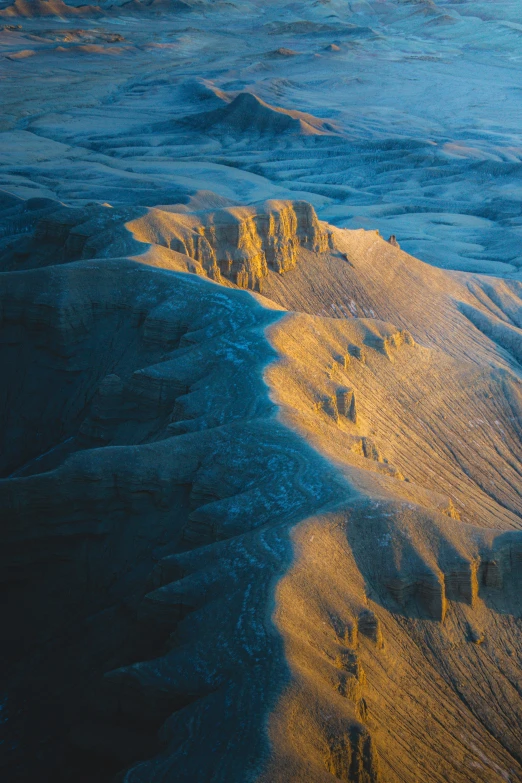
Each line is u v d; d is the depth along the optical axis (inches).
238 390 1892.2
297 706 1043.9
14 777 1235.9
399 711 1269.7
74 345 2316.7
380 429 2421.3
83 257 2842.0
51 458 2052.2
